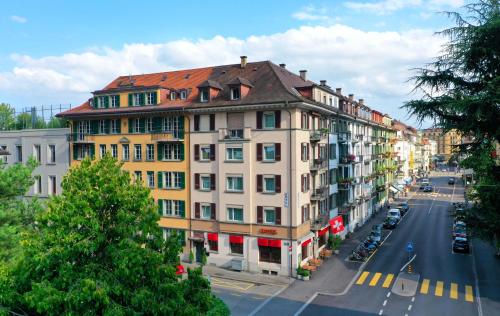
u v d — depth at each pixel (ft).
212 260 128.98
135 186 49.37
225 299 100.07
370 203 216.95
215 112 127.34
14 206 64.80
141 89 141.90
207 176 130.52
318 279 115.44
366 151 214.48
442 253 142.31
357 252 135.74
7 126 223.51
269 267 120.67
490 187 51.08
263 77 132.46
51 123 195.00
